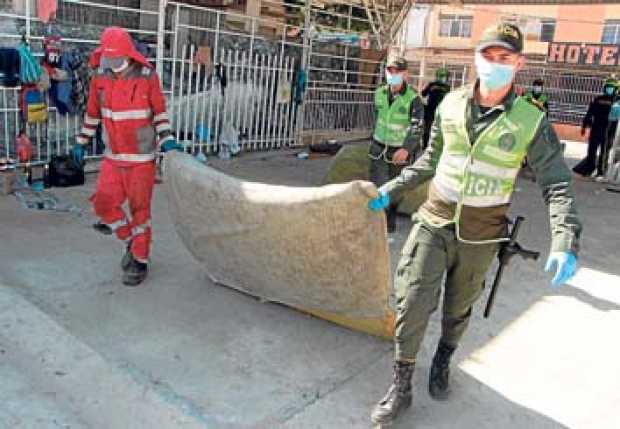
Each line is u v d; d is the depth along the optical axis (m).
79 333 3.52
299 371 3.34
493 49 2.47
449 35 28.64
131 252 4.25
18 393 2.94
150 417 2.84
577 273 5.50
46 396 2.94
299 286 3.61
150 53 8.08
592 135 11.40
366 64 12.66
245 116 9.76
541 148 2.57
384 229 3.11
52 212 5.73
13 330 3.46
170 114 8.44
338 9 13.95
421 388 3.29
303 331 3.80
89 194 6.46
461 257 2.81
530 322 4.29
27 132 6.64
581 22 25.52
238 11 11.29
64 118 7.02
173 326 3.71
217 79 8.99
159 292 4.17
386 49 13.32
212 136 9.27
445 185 2.75
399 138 5.80
